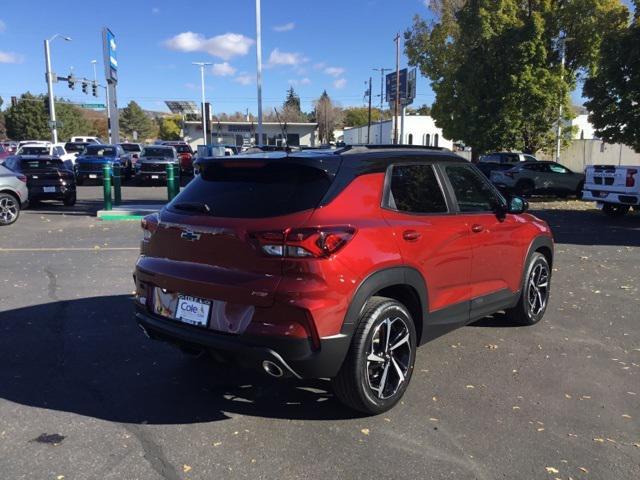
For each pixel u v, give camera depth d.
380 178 4.00
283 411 4.00
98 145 27.56
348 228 3.56
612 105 19.70
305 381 4.53
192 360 4.93
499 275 5.22
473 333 5.77
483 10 25.52
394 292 4.16
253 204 3.68
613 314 6.53
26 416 3.87
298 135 80.00
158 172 25.78
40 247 10.35
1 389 4.29
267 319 3.43
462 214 4.69
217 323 3.60
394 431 3.72
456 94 28.64
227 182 3.95
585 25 25.33
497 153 24.70
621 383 4.56
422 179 4.40
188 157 31.55
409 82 43.12
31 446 3.47
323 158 3.75
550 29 25.69
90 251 9.97
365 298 3.64
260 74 28.16
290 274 3.40
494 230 5.04
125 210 15.12
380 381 3.88
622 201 15.47
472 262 4.74
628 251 10.95
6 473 3.18
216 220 3.68
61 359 4.91
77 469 3.23
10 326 5.75
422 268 4.11
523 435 3.70
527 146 27.12
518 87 24.30
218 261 3.64
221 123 81.12
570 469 3.31
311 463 3.33
